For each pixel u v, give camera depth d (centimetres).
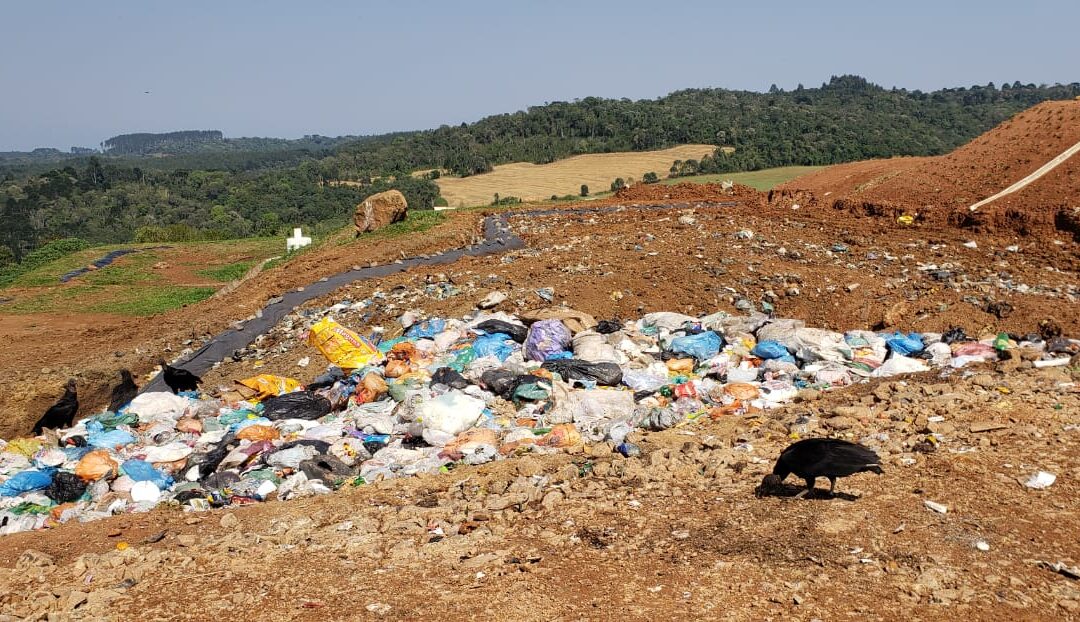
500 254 2228
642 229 2495
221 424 1164
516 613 541
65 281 3462
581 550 634
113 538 762
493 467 873
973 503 652
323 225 8419
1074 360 1098
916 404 946
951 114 11188
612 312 1608
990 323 1434
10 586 651
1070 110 2605
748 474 770
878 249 2017
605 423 1040
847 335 1362
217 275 3575
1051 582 532
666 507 707
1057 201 2066
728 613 520
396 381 1204
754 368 1259
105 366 1345
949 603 511
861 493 689
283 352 1580
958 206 2261
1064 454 739
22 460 1034
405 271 2133
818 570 564
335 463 953
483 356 1324
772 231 2302
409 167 11162
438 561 636
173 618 570
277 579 625
